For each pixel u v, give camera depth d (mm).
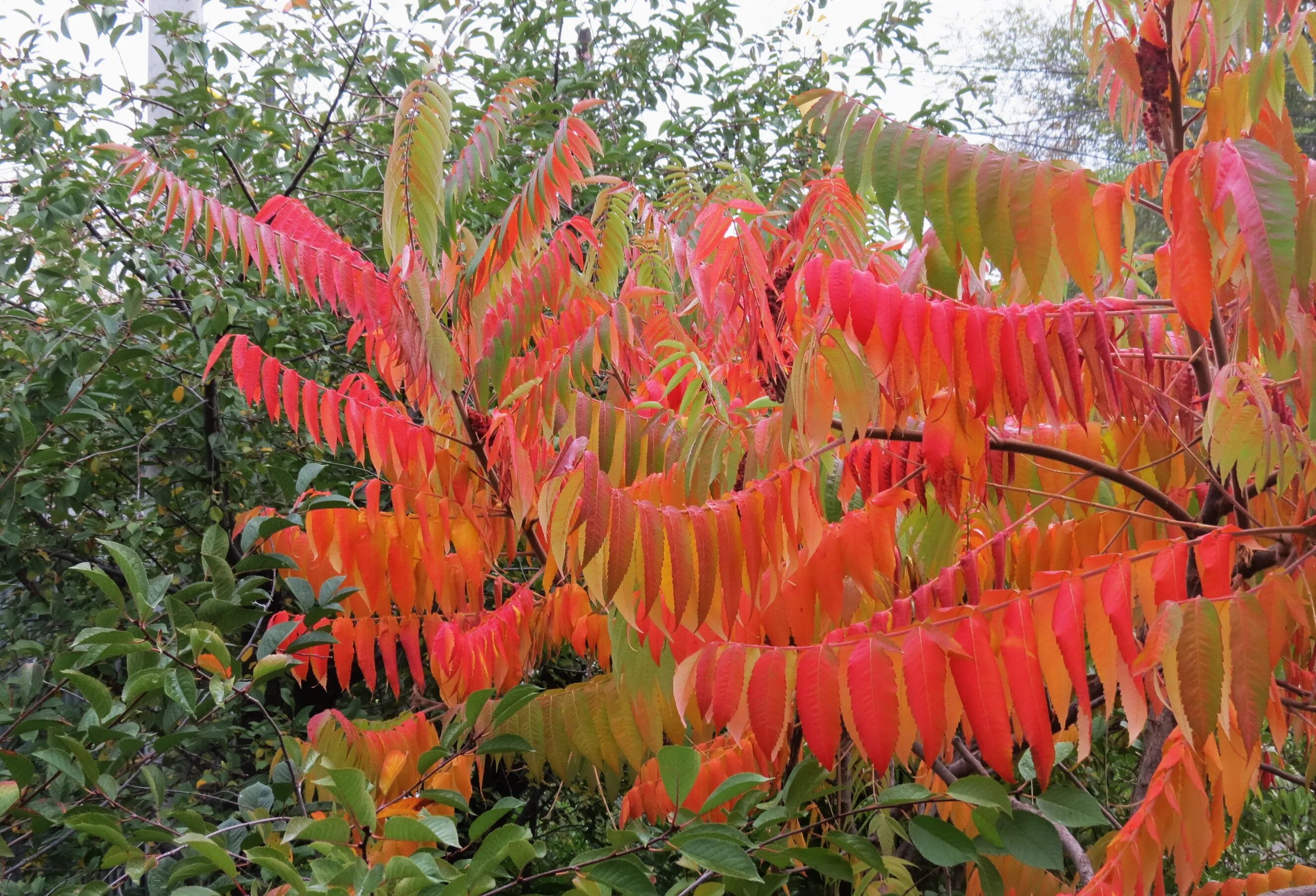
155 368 3430
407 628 2074
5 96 3482
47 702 2113
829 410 1439
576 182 2152
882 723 1225
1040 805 1443
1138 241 7254
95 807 1466
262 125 3588
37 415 3049
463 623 2150
